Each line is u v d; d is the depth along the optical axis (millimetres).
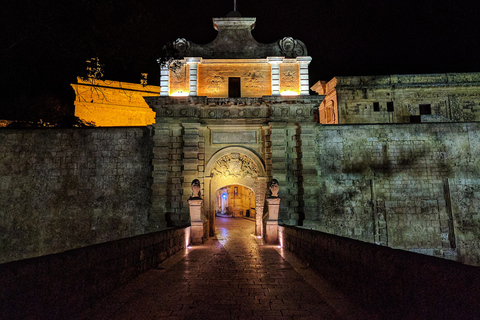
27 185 17953
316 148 18703
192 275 7984
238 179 18688
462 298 3072
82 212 17953
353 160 18578
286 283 7168
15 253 17266
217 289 6668
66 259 4555
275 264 9484
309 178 17641
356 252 5387
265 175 18172
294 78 18844
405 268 3934
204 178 18188
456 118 25469
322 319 4879
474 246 17344
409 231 17812
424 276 3584
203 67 19047
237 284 7098
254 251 12078
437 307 3344
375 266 4676
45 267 4086
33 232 17547
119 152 18547
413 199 18078
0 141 18219
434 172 18234
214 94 18797
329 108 28328
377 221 17984
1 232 17391
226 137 18656
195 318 4969
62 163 18297
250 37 19359
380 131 18750
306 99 17859
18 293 3623
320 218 17938
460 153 18297
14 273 3609
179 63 18141
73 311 4637
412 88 26047
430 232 17734
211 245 13992
